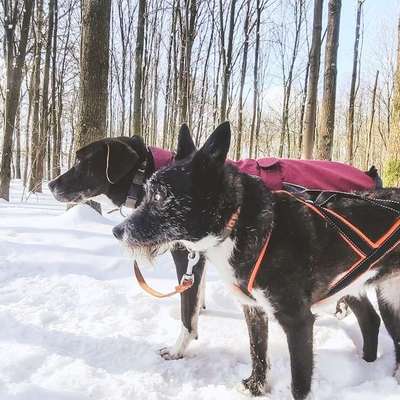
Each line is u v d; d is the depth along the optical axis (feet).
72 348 2.62
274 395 2.38
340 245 2.18
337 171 2.67
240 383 2.44
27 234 4.39
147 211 2.10
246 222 2.07
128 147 2.88
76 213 4.84
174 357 2.68
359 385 2.40
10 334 2.68
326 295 2.26
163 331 2.95
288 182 2.54
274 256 2.07
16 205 7.22
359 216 2.26
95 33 5.05
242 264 2.09
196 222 2.06
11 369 2.29
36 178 11.30
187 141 2.32
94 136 5.10
